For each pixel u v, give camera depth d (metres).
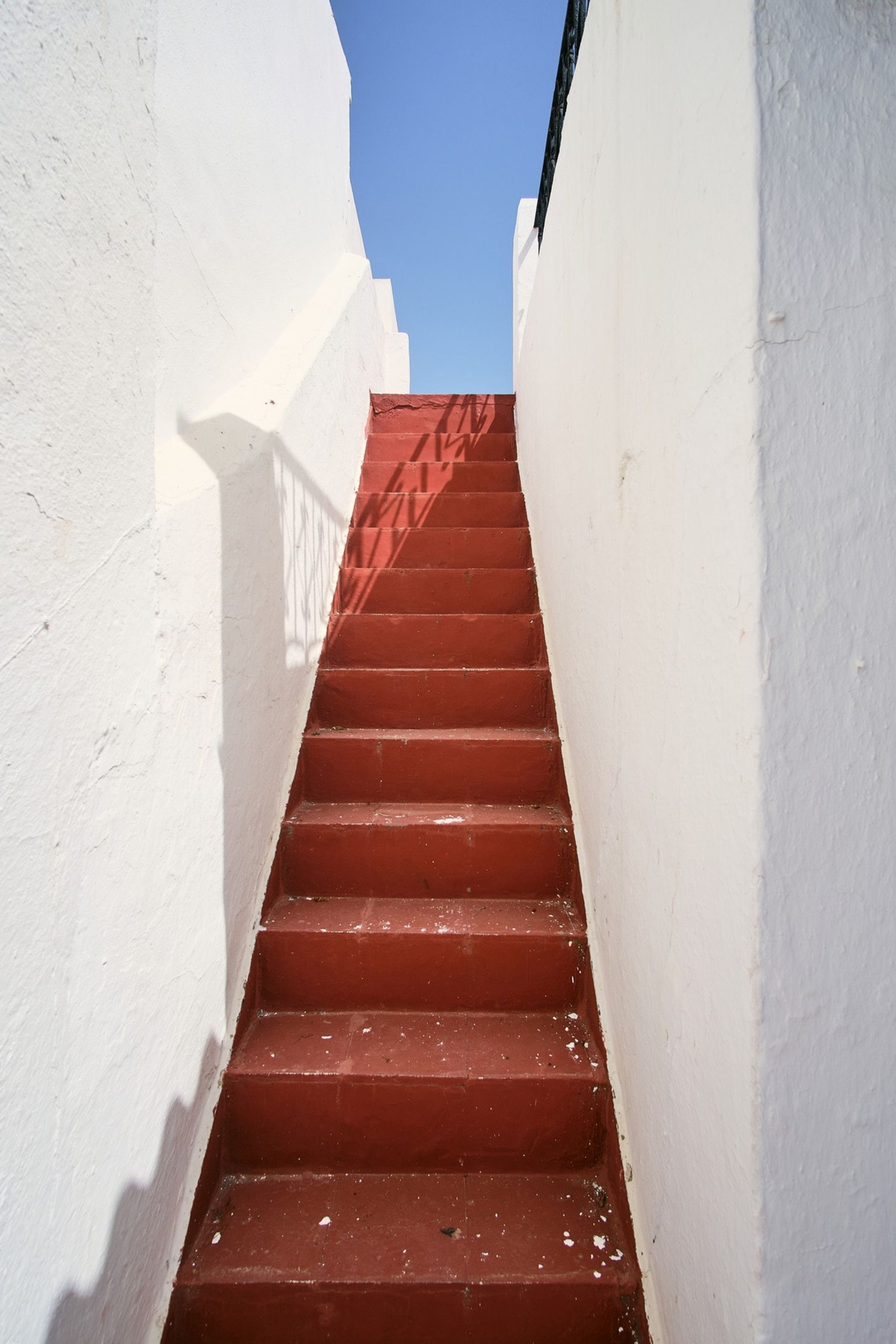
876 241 0.70
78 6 0.80
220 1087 1.35
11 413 0.70
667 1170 0.99
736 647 0.75
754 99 0.69
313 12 2.78
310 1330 1.11
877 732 0.71
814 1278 0.71
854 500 0.70
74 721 0.82
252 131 2.00
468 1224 1.22
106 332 0.88
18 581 0.71
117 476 0.92
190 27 1.58
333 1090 1.36
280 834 1.79
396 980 1.58
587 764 1.65
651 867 1.08
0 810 0.68
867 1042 0.71
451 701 2.23
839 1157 0.71
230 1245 1.18
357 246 3.89
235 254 1.87
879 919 0.71
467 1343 1.10
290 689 1.96
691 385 0.88
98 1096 0.89
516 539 2.87
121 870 0.95
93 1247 0.88
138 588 0.99
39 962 0.75
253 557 1.61
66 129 0.79
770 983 0.71
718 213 0.78
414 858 1.79
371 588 2.69
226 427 1.62
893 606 0.70
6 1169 0.69
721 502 0.79
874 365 0.70
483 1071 1.37
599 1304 1.11
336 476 2.70
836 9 0.70
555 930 1.60
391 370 5.72
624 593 1.26
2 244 0.68
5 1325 0.69
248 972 1.53
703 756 0.85
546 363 2.49
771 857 0.71
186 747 1.20
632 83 1.18
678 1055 0.94
